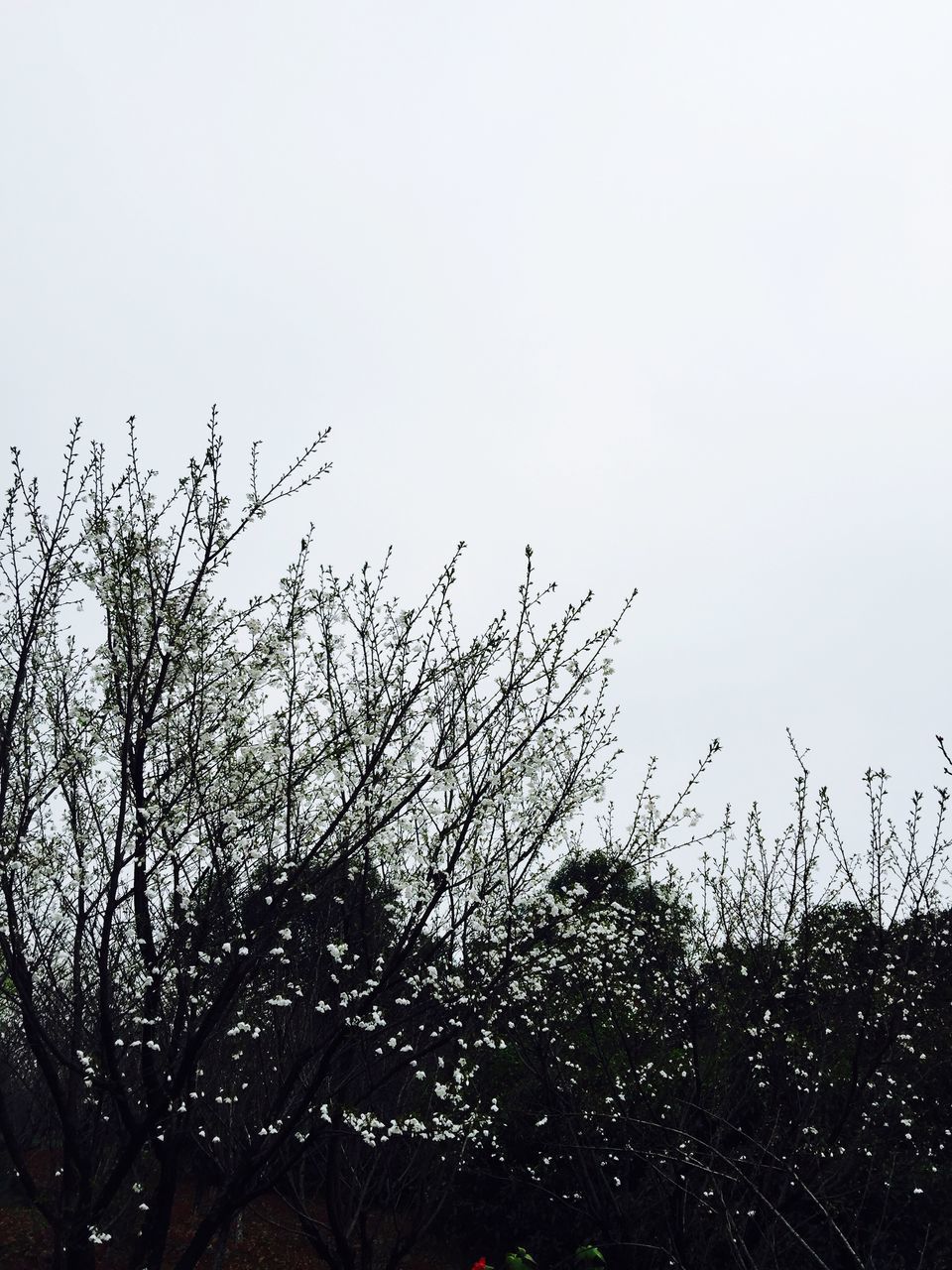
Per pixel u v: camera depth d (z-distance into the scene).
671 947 8.84
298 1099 6.82
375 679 6.65
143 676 5.61
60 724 6.09
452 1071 7.68
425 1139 7.76
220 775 6.07
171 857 5.86
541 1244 10.35
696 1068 7.44
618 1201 7.95
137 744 5.72
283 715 6.20
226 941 6.07
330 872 5.77
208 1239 5.67
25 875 5.84
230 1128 7.04
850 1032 8.00
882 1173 7.96
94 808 5.99
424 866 5.91
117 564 5.71
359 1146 8.48
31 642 5.80
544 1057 8.51
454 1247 11.57
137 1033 6.59
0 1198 11.08
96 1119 6.70
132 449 6.14
